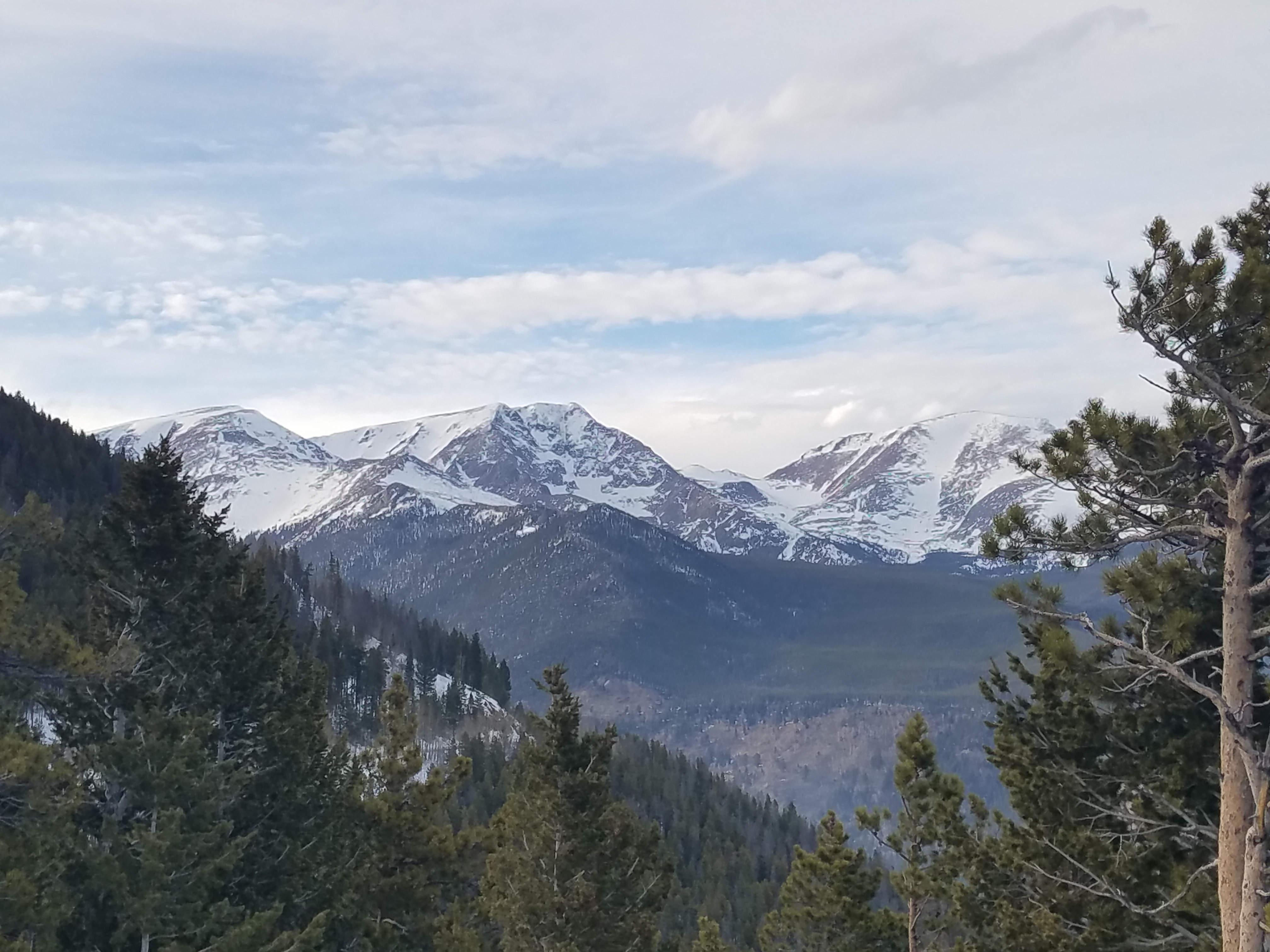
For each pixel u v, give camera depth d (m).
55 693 22.30
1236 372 12.95
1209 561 15.91
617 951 23.75
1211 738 16.16
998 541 15.00
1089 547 14.48
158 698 23.59
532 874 24.09
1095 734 17.30
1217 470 13.60
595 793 24.52
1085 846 16.94
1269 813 12.52
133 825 20.77
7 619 18.98
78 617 25.09
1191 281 12.40
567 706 24.72
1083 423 13.83
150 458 25.66
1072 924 16.88
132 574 25.44
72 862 19.06
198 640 25.75
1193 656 13.49
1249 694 12.96
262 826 25.80
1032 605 15.57
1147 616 15.80
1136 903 16.36
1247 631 13.08
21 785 17.58
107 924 19.45
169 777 20.19
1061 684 17.88
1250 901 11.83
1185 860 16.38
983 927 18.92
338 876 25.52
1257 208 13.77
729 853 113.38
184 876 19.67
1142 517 14.14
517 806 25.36
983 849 19.00
